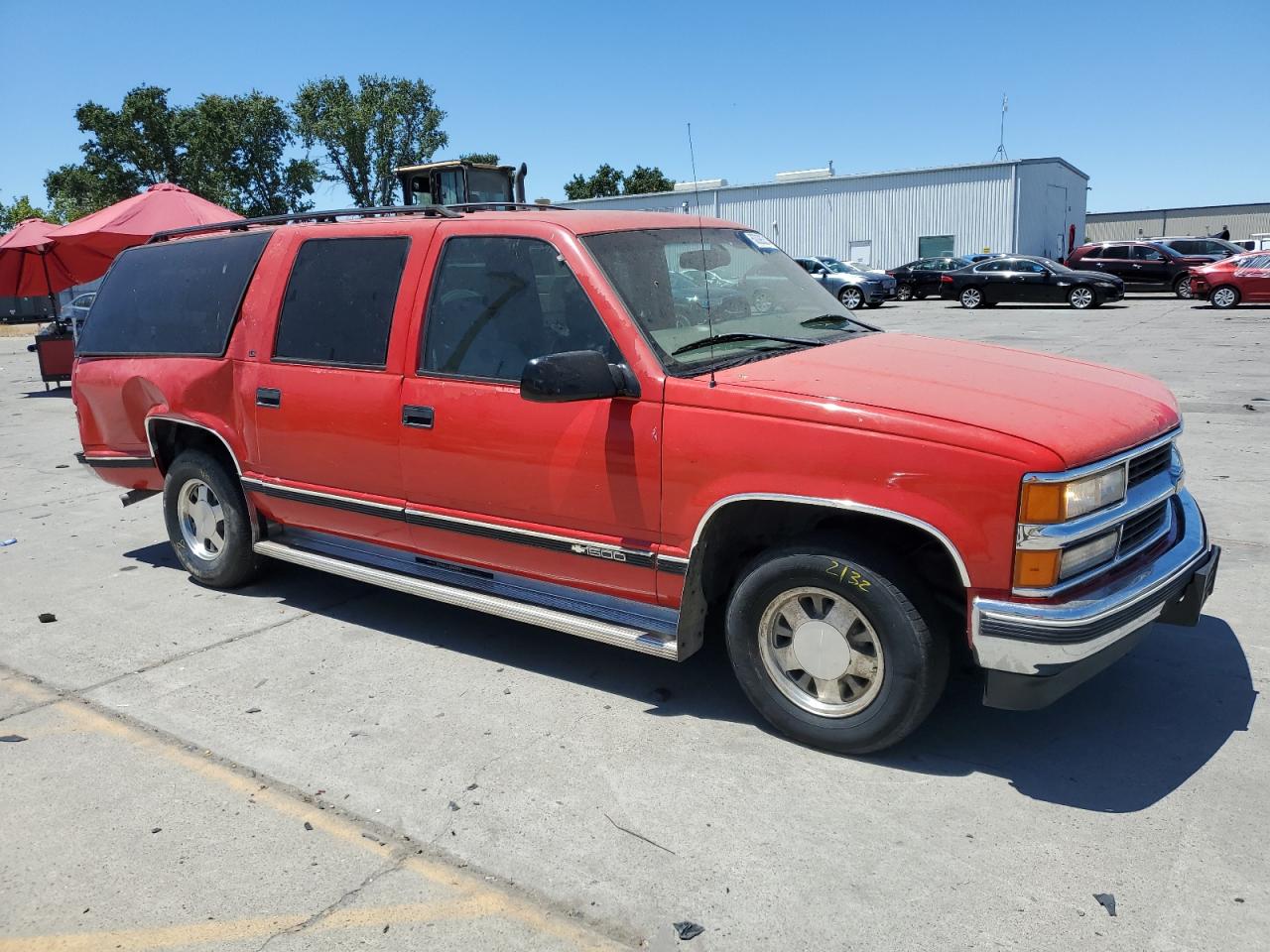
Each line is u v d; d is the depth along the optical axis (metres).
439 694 4.06
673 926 2.63
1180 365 12.91
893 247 38.84
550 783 3.35
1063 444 2.96
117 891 2.85
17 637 4.83
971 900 2.69
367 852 3.00
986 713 3.76
